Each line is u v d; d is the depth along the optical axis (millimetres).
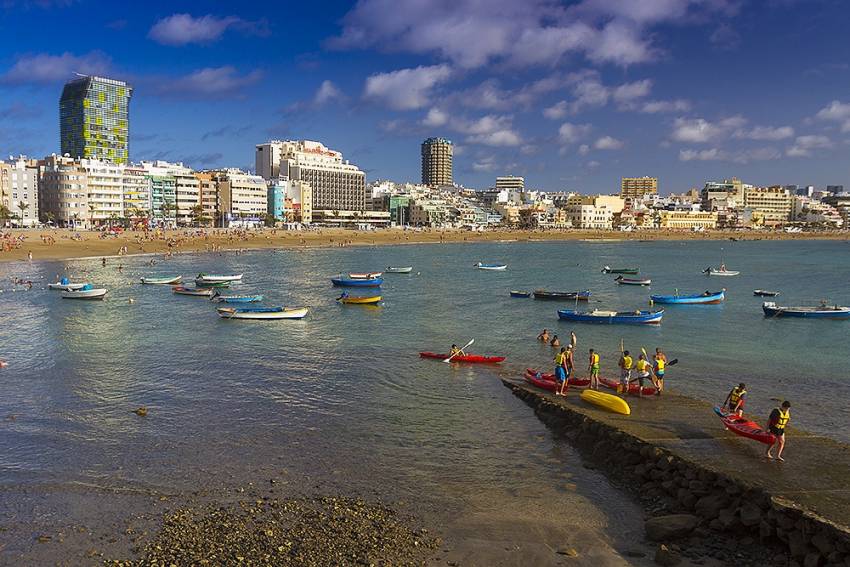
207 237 198250
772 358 49500
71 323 62344
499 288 99000
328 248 199750
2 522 21875
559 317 68188
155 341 53500
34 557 19672
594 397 32750
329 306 76938
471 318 68812
